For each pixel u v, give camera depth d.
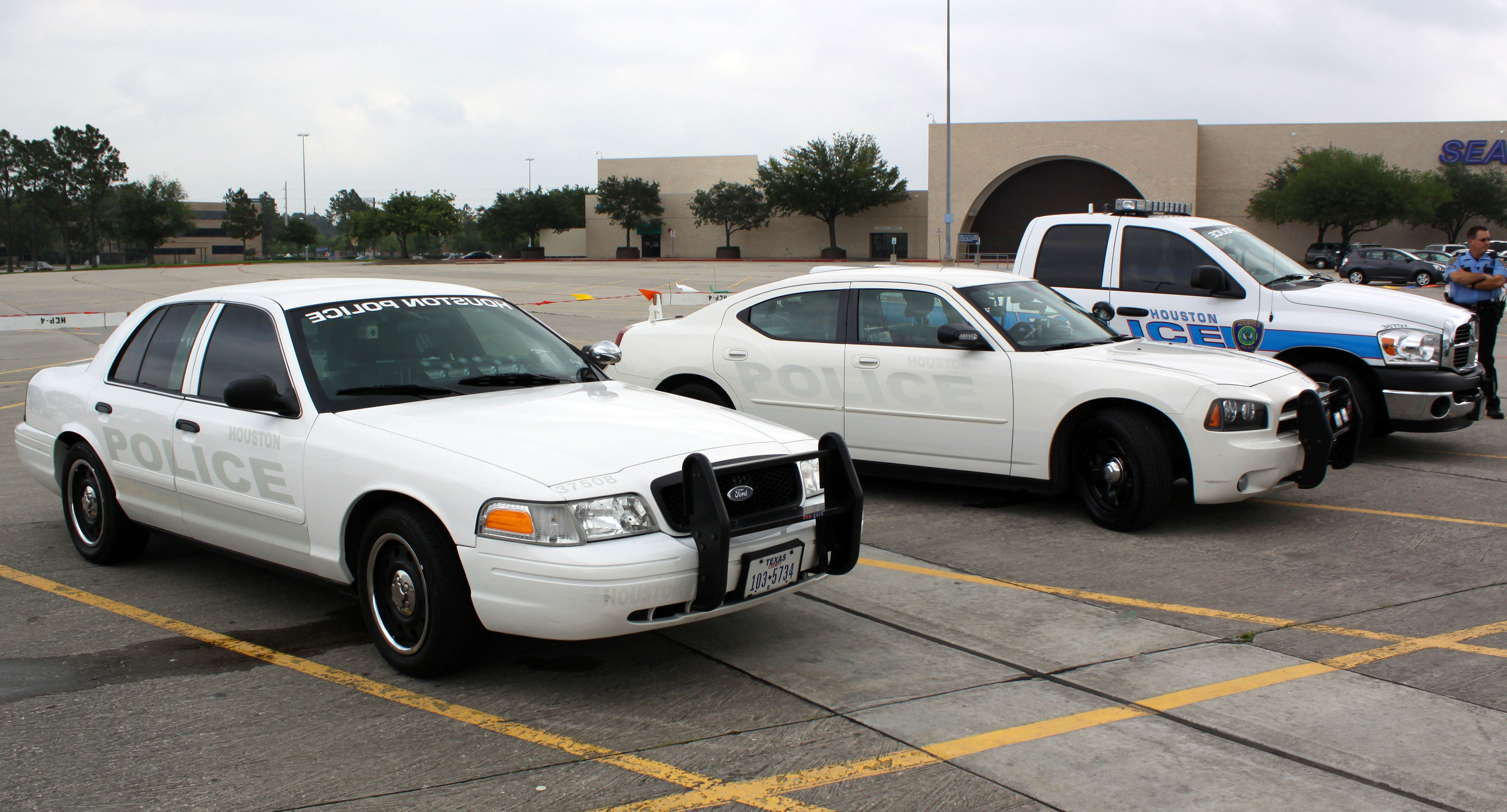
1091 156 58.38
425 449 3.98
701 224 73.88
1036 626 4.71
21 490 7.37
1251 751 3.48
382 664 4.26
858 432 7.05
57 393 5.71
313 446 4.27
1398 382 7.87
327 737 3.58
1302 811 3.10
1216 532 6.30
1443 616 4.82
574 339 18.22
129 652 4.38
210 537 4.86
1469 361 8.27
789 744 3.54
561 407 4.49
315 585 5.02
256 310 4.86
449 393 4.66
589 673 4.18
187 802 3.13
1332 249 51.50
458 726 3.68
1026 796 3.18
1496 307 9.95
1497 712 3.79
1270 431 6.02
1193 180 57.06
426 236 88.88
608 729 3.66
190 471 4.83
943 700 3.89
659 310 8.77
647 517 3.77
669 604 3.79
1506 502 7.01
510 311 5.46
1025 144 59.25
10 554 5.83
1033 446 6.45
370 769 3.35
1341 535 6.20
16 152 104.25
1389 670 4.18
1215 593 5.16
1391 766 3.38
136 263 138.50
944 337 6.52
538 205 80.38
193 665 4.24
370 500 4.13
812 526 4.19
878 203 69.69
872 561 5.74
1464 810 3.11
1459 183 54.75
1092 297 8.87
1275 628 4.67
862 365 6.99
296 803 3.12
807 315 7.39
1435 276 37.62
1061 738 3.58
